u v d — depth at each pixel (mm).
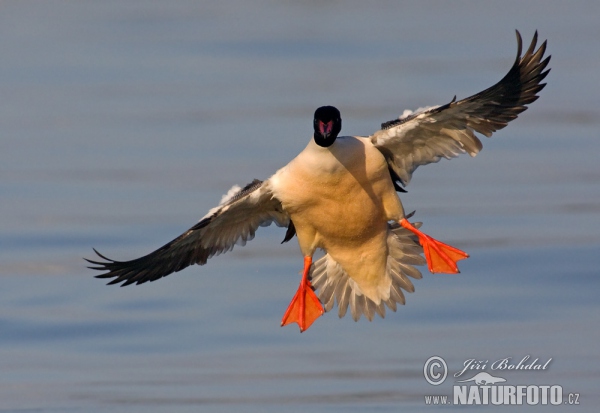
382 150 13734
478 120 13320
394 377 19234
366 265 14297
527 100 13352
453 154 13617
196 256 14797
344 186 13398
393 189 13680
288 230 14797
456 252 14055
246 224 14641
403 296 14461
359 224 13758
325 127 13148
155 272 14742
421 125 13297
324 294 14773
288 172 13516
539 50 13055
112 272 14297
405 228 14391
